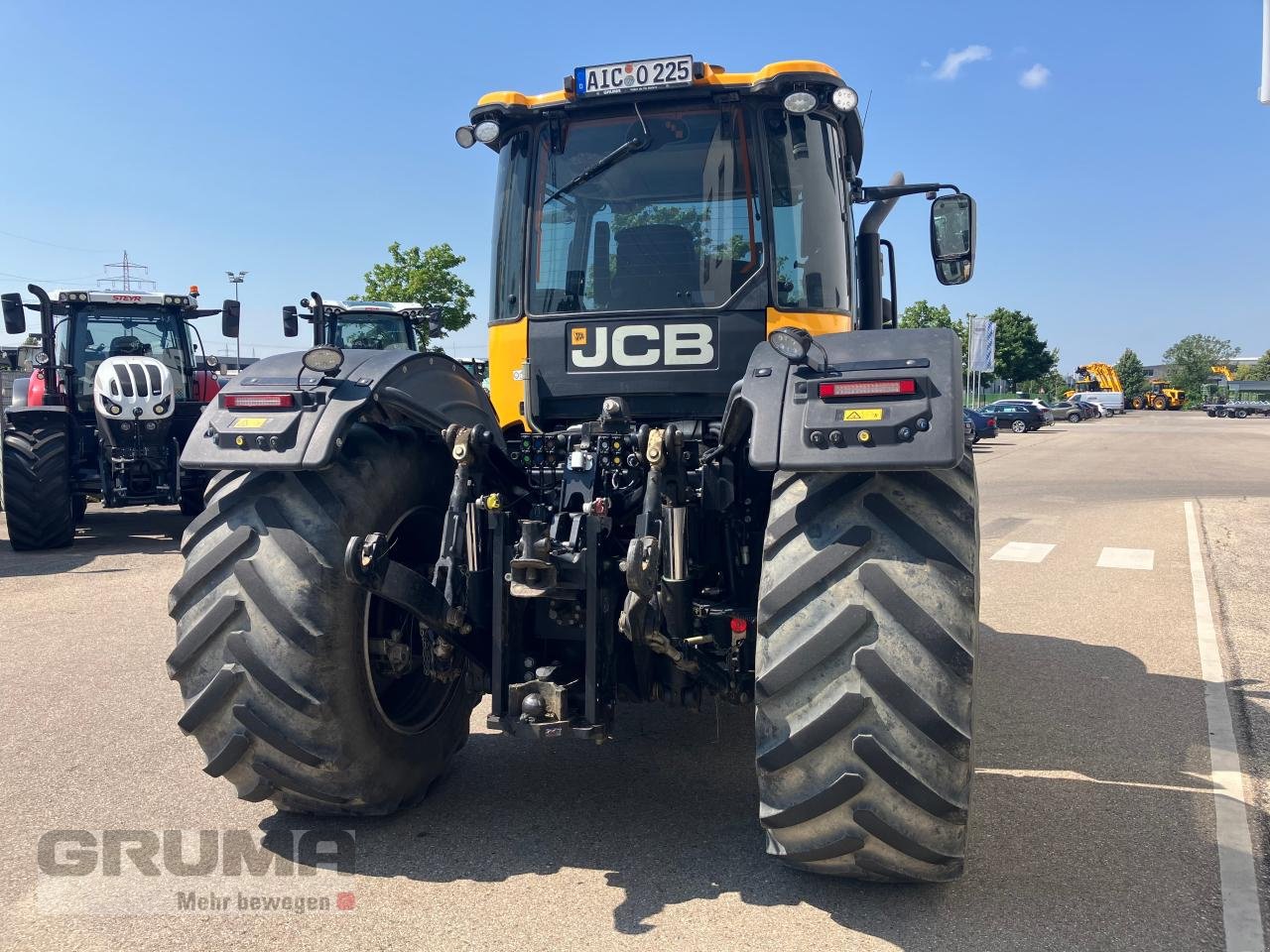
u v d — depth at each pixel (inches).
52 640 236.2
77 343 429.1
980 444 1176.8
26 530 368.2
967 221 163.0
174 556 362.9
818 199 142.2
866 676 95.5
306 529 113.0
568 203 146.6
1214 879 116.4
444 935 104.3
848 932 103.9
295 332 526.0
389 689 134.2
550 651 123.2
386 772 124.2
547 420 147.3
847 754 97.3
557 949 101.3
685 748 160.6
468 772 150.9
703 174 141.5
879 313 172.7
